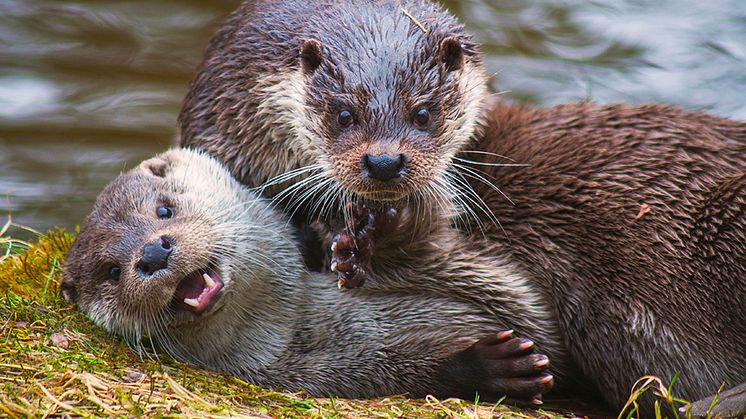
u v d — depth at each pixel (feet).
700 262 37.35
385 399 36.09
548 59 68.90
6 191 58.29
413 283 39.40
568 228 39.19
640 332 37.60
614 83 66.33
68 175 60.39
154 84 68.64
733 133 40.11
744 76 66.28
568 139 40.83
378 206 37.93
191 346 37.42
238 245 37.35
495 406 34.78
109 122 65.00
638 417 35.50
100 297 36.94
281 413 32.83
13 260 44.47
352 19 40.37
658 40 70.28
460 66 40.06
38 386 31.58
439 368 37.73
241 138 41.32
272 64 40.52
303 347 38.58
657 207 38.32
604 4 74.54
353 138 37.50
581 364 39.22
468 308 39.29
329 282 39.55
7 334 35.27
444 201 39.63
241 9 43.83
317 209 41.09
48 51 70.33
